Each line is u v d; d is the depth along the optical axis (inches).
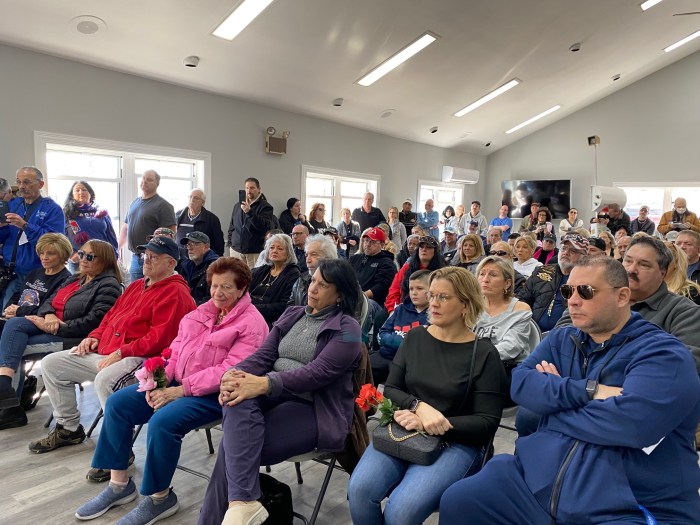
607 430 47.5
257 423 61.8
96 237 172.9
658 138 358.6
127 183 217.2
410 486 54.9
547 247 194.7
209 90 237.0
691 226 190.1
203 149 238.1
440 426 58.5
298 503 77.8
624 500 45.9
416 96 288.5
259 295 118.2
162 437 68.6
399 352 69.8
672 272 88.7
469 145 406.0
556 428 52.2
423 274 101.0
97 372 92.0
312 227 261.3
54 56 187.3
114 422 74.3
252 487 58.6
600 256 54.2
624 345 52.5
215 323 82.9
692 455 49.0
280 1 175.9
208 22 180.9
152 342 87.8
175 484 82.7
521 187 411.8
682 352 48.7
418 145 373.4
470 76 273.1
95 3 162.1
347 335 68.3
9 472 84.9
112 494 74.5
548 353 58.7
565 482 48.6
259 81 235.8
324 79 245.4
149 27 179.0
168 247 93.9
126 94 208.8
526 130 407.2
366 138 329.7
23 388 109.6
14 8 158.6
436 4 200.1
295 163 284.0
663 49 311.4
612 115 375.6
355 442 69.4
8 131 178.2
